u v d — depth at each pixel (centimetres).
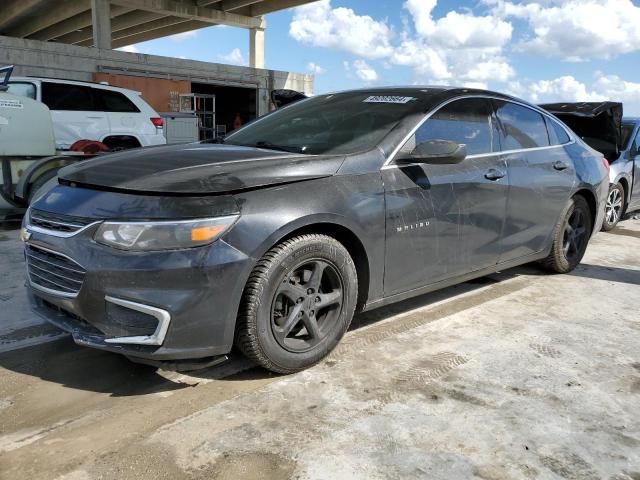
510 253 423
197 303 252
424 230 340
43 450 230
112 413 260
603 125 753
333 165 302
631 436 248
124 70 1897
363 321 380
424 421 256
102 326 256
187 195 255
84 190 280
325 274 304
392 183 321
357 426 250
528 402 275
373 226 310
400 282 337
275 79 2366
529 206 427
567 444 241
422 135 348
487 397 279
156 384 288
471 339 353
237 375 299
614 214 768
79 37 3934
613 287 479
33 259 291
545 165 443
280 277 275
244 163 288
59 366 308
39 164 630
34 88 955
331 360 317
